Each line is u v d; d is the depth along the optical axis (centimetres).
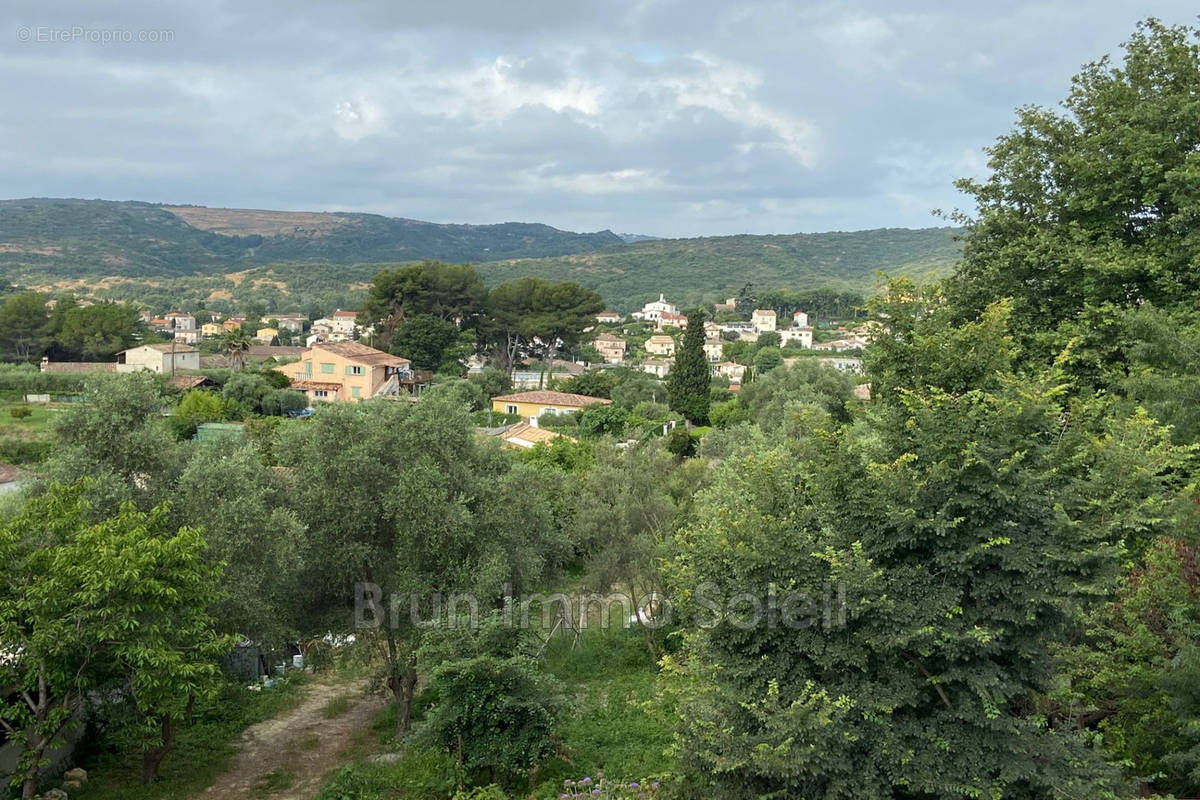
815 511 1028
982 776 903
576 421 6066
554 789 1395
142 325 11244
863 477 1023
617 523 2234
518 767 1441
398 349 8500
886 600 909
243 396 6266
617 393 7138
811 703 885
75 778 1507
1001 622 934
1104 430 1334
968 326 1216
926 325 1333
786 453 1262
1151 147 1705
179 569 1235
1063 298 1873
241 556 1503
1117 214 1834
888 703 920
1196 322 1515
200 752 1684
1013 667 959
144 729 1385
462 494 1720
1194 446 1024
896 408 1103
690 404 6359
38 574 1182
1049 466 987
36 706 1263
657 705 1345
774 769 887
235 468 1559
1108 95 1875
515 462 2033
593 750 1587
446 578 1702
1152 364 1426
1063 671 1127
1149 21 1902
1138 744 1091
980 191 2030
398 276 9150
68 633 1128
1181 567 1078
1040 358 1783
